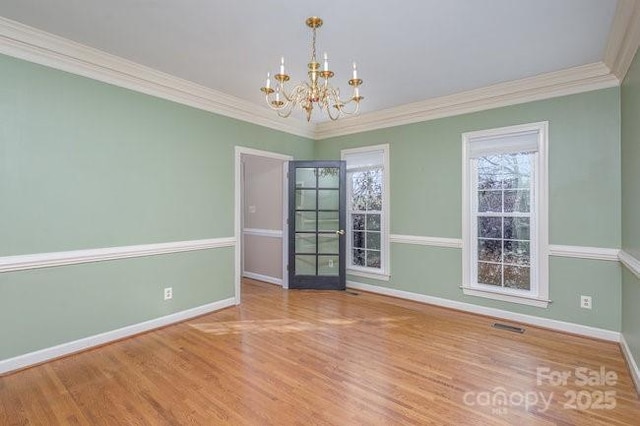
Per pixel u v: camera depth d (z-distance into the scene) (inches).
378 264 182.2
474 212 148.7
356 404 80.0
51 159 102.9
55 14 88.1
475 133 145.6
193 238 142.4
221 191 153.9
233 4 83.4
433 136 158.4
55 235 103.7
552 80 124.7
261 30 95.6
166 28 95.0
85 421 73.8
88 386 87.8
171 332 125.9
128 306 121.2
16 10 86.4
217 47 105.9
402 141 168.9
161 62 117.0
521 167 137.0
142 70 121.0
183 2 82.7
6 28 91.8
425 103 156.3
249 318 141.3
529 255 135.3
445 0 81.1
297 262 192.7
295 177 188.9
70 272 107.0
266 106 164.9
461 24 91.8
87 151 110.7
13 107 95.7
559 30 94.5
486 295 143.5
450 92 144.5
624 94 106.3
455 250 152.3
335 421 73.9
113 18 90.0
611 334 115.9
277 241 202.1
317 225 191.0
